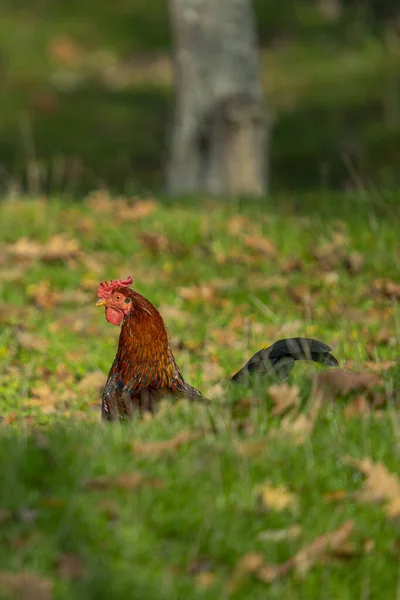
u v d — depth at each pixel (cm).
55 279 1686
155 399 923
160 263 1745
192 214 1958
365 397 920
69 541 703
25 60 4925
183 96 2819
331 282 1587
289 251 1736
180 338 1421
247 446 798
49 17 5391
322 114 4262
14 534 699
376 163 3659
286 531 727
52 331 1491
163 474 769
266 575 697
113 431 840
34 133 4150
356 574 708
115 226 1898
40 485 762
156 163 3859
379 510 752
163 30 5300
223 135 2808
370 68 4828
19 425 1034
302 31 5291
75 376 1332
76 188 3394
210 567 702
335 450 811
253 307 1546
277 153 3856
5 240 1853
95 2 5509
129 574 679
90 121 4309
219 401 909
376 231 1766
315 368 1148
